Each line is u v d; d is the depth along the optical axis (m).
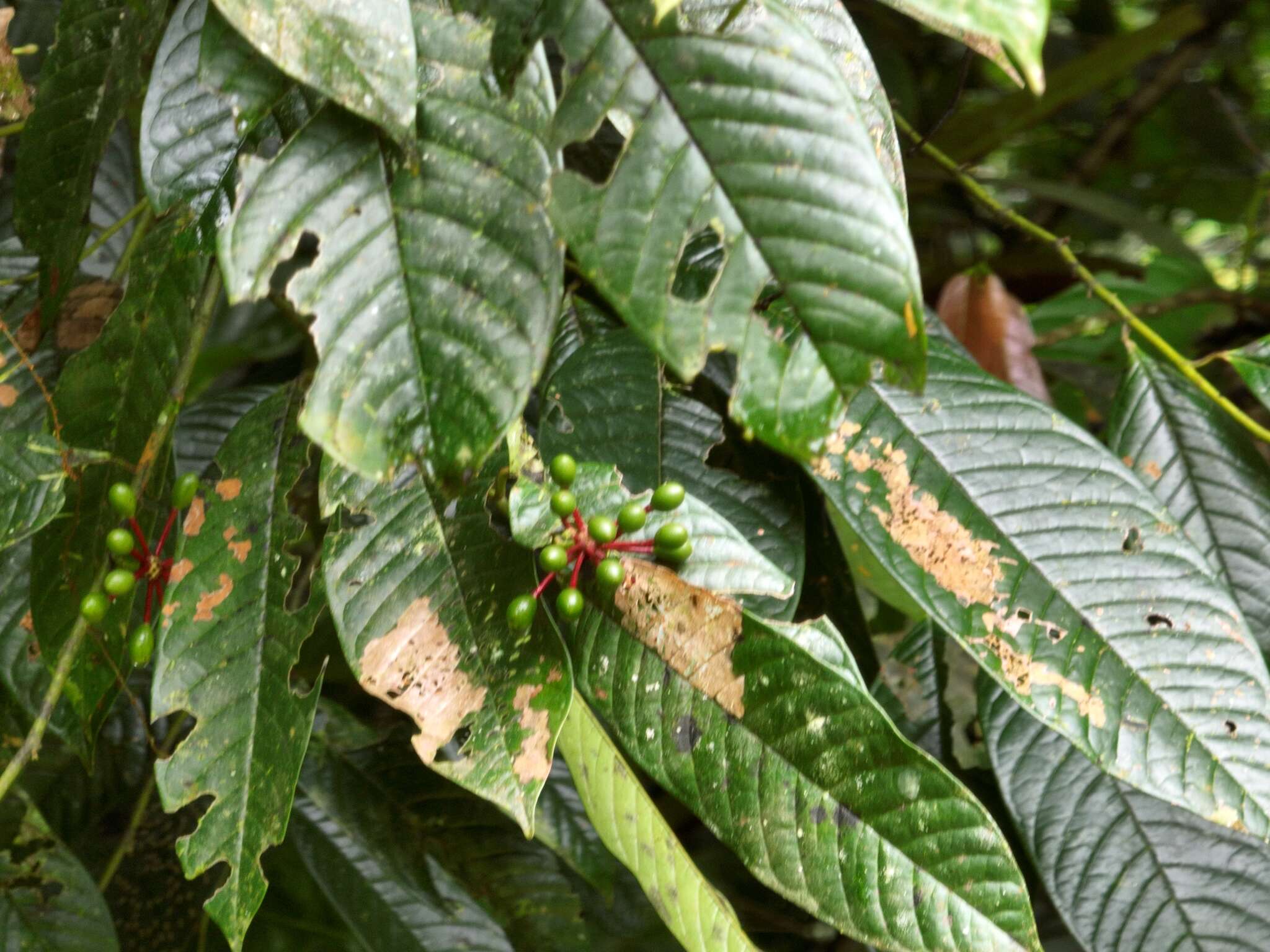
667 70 0.57
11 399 0.77
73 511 0.70
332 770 0.85
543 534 0.65
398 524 0.66
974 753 0.85
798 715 0.65
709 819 0.66
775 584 0.66
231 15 0.57
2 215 0.91
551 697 0.65
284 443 0.69
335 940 0.94
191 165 0.68
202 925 0.91
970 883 0.64
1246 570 0.80
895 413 0.73
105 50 0.70
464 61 0.60
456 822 0.85
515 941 0.86
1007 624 0.70
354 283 0.59
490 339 0.59
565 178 0.57
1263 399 0.82
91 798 0.90
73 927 0.80
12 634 0.76
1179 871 0.77
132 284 0.69
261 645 0.67
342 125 0.60
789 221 0.57
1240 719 0.68
